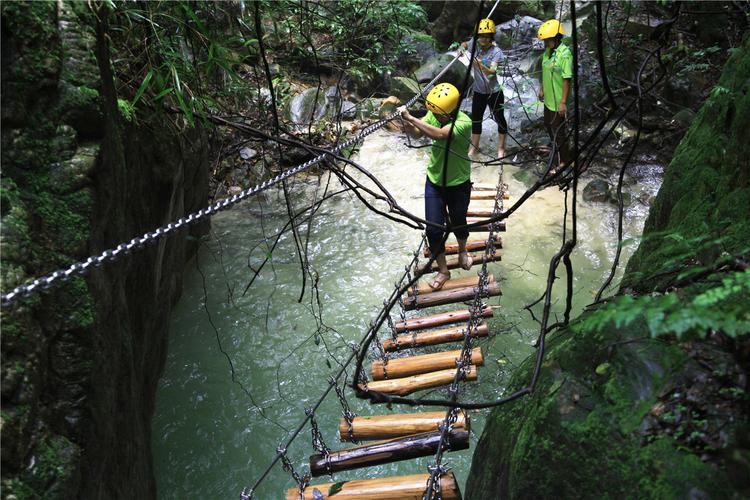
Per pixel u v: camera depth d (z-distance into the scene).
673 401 1.79
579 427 1.93
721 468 1.60
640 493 1.68
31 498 1.76
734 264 2.09
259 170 6.64
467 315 4.39
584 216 6.01
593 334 2.14
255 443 3.91
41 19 1.94
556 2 10.31
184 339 4.71
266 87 6.75
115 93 2.42
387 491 2.69
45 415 1.92
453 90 4.14
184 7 2.88
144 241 1.66
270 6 4.13
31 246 1.87
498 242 5.11
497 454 2.42
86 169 2.03
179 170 3.79
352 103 7.86
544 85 6.04
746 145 2.74
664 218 3.41
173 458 3.81
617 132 7.00
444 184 1.98
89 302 2.06
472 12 9.86
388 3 6.34
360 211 6.30
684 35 7.57
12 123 1.87
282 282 5.34
